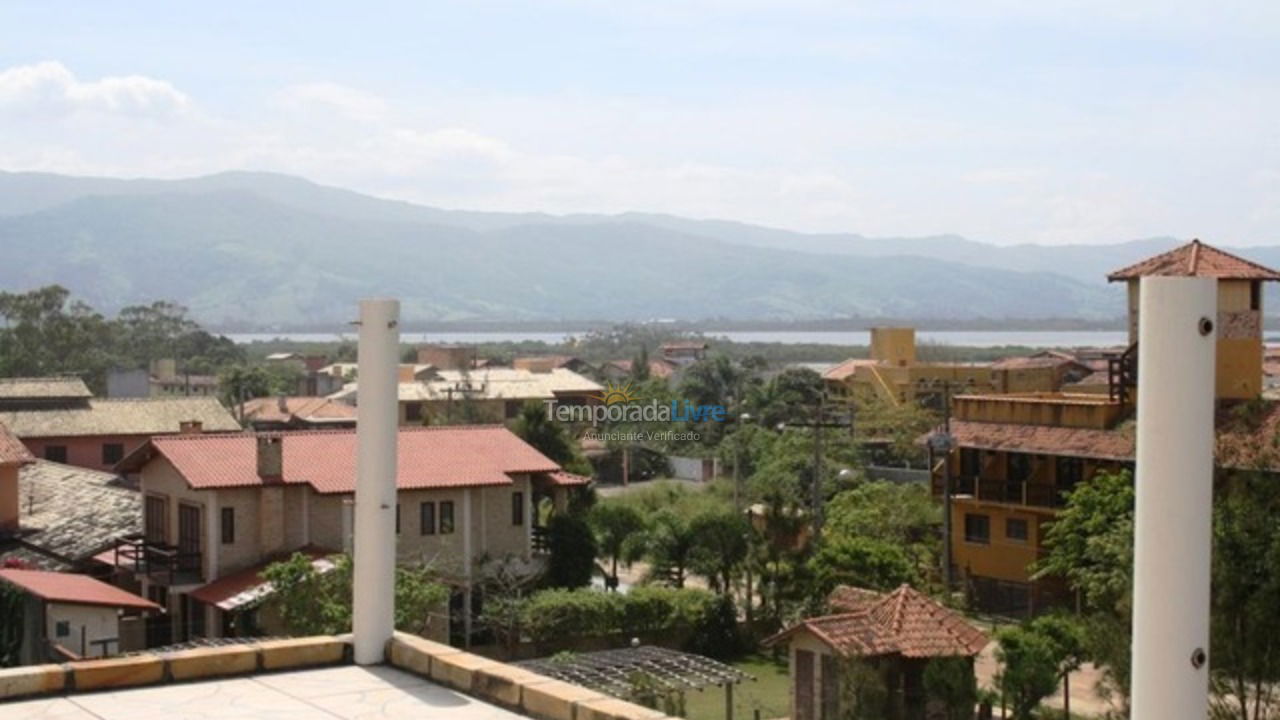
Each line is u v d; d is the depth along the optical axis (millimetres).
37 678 9523
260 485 40156
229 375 119062
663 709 31719
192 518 40719
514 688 9117
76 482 50438
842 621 30734
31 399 67875
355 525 10578
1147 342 6484
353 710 9172
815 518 46906
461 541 43375
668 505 55938
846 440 72500
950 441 47281
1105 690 22266
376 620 10445
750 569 44281
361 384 10469
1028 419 49094
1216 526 18953
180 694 9625
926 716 29578
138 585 41844
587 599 40812
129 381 92500
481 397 93125
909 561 45188
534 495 48906
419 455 44312
